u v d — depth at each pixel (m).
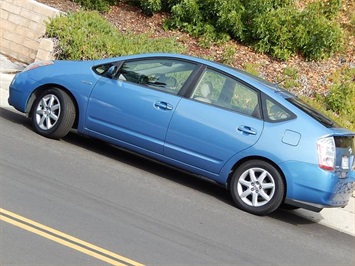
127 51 14.90
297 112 9.06
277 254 7.60
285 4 17.05
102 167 9.52
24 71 10.57
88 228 7.03
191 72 9.59
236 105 9.27
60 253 6.29
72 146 10.23
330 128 9.03
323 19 16.56
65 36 14.75
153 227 7.52
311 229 9.08
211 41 16.56
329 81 15.72
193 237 7.50
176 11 16.86
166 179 9.86
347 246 8.62
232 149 9.09
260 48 16.31
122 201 8.19
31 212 7.11
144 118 9.55
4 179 7.94
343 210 10.27
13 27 15.59
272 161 8.88
